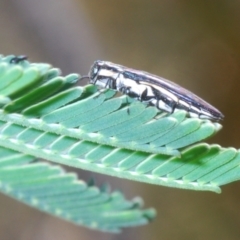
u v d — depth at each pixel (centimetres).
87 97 8
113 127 8
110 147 8
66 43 22
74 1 22
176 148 8
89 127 8
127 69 9
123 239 20
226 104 22
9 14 21
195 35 23
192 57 23
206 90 22
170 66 23
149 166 8
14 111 8
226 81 22
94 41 22
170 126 8
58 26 22
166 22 23
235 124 22
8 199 20
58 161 8
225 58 22
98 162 8
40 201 8
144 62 23
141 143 8
